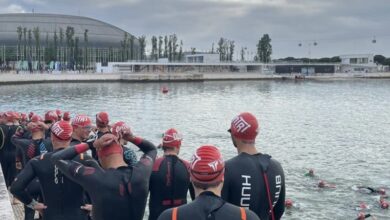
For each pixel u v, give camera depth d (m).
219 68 160.12
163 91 83.31
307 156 25.84
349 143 30.69
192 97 74.56
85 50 158.25
